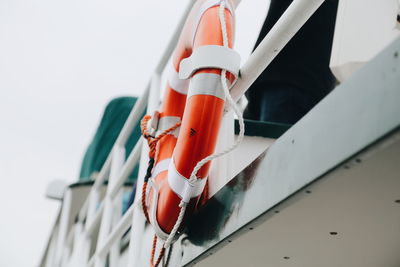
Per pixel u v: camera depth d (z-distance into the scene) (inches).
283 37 38.1
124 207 110.2
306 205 32.4
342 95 27.7
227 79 40.3
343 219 33.9
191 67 40.9
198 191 42.3
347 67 45.3
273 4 66.6
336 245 38.0
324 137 28.5
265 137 69.5
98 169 154.1
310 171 29.0
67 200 135.5
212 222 40.8
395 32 45.6
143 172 64.5
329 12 68.2
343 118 27.2
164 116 50.2
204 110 39.8
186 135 40.3
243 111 77.7
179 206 41.4
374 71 25.6
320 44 67.6
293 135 31.7
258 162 35.7
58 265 125.0
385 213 32.9
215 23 42.1
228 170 49.5
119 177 78.0
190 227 45.2
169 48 67.5
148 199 48.1
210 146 40.3
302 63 66.7
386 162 27.1
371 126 25.1
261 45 39.5
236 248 39.6
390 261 40.5
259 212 33.5
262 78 67.2
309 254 39.8
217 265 43.9
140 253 62.2
